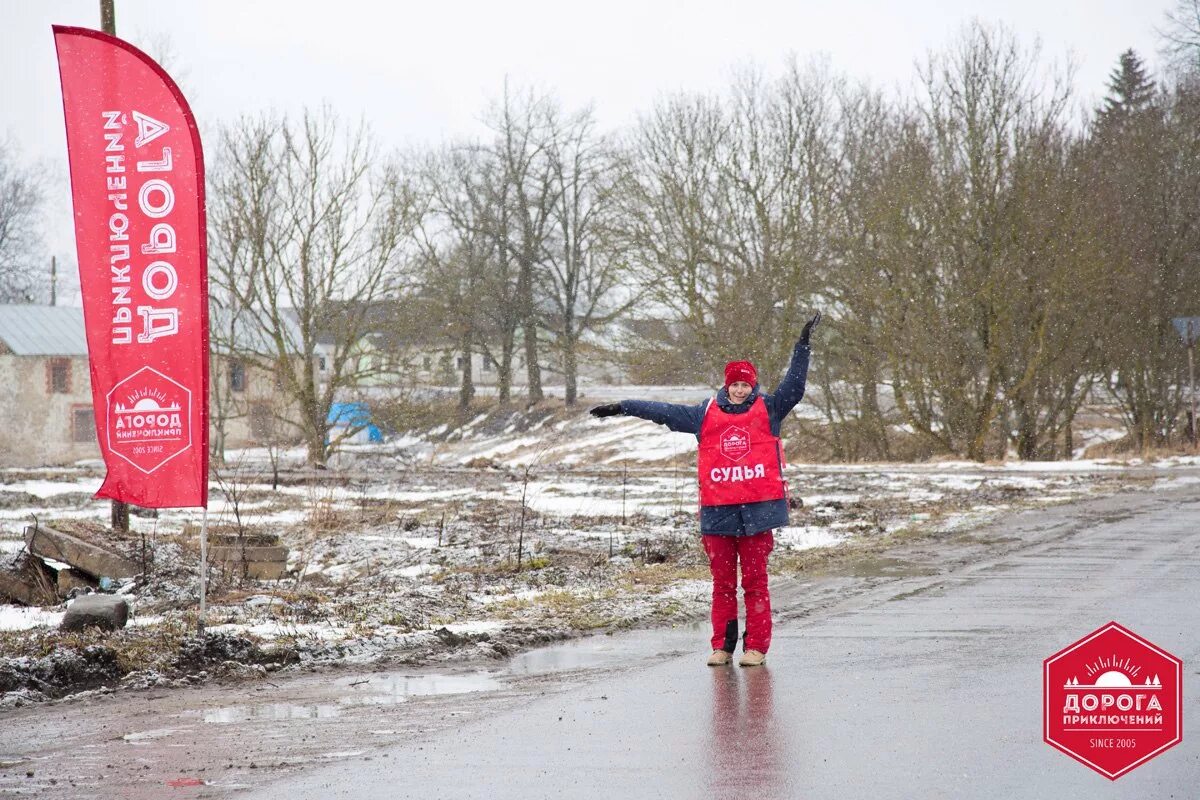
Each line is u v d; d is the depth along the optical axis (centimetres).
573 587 1941
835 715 1012
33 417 9844
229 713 1084
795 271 6869
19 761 916
